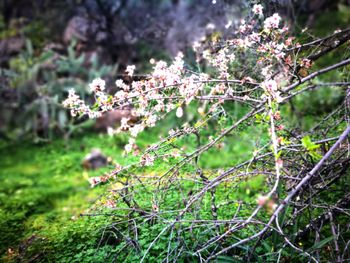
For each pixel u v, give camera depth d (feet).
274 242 8.03
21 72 23.91
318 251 8.02
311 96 16.43
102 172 17.13
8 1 27.22
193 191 10.81
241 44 8.55
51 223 13.21
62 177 18.56
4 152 22.62
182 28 20.68
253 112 8.13
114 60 24.25
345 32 10.51
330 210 8.25
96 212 11.35
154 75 8.17
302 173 8.59
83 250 10.21
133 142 8.44
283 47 8.81
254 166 10.35
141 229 9.78
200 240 8.86
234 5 15.11
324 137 9.73
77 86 22.20
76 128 22.72
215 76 11.35
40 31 25.93
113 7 24.68
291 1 15.52
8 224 13.51
